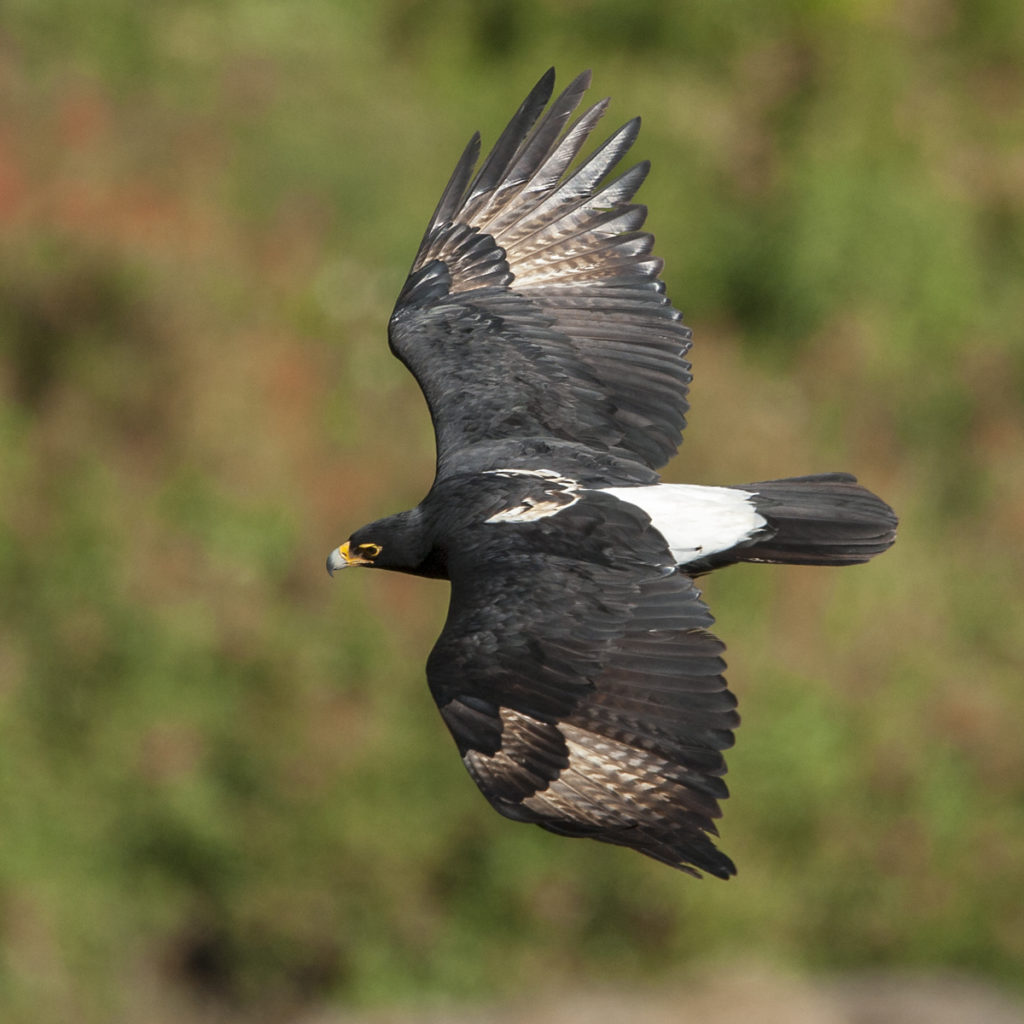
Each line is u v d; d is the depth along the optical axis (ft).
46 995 49.85
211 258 65.82
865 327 73.82
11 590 56.34
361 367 65.92
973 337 76.43
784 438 66.39
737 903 52.29
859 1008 51.70
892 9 86.84
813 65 82.89
